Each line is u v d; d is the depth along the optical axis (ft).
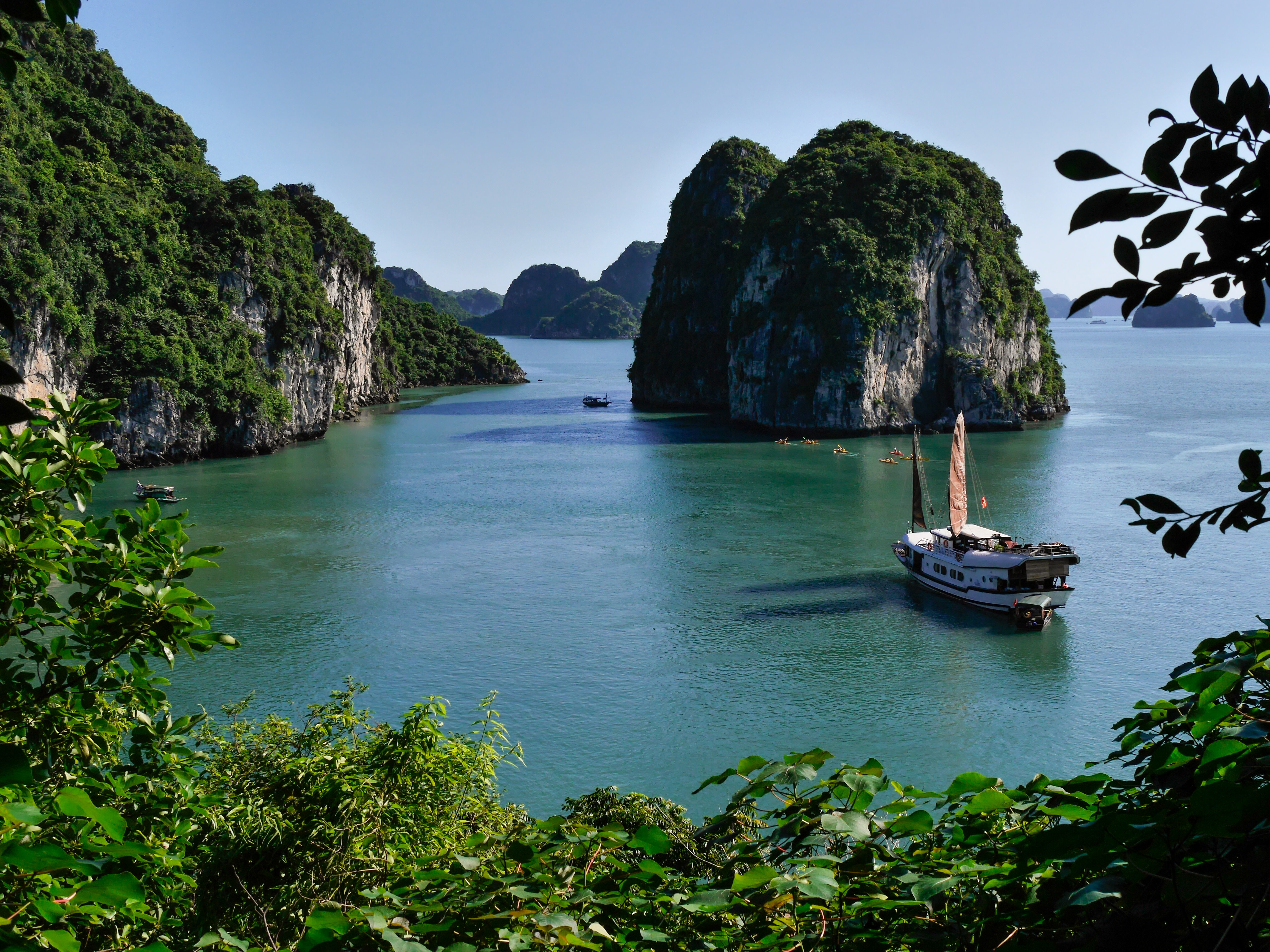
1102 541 212.84
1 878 14.51
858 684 135.44
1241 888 9.74
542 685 133.80
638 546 214.07
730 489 286.46
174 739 26.61
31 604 23.13
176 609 23.02
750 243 524.11
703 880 15.24
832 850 16.08
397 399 651.25
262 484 299.79
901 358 476.95
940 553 176.96
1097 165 9.68
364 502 267.59
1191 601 169.78
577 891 14.97
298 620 160.76
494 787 53.42
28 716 22.41
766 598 175.11
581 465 341.00
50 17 10.57
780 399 469.98
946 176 510.58
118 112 456.04
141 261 380.99
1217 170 9.39
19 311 306.14
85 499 24.95
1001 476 298.56
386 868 34.78
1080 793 13.39
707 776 108.99
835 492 281.13
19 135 359.46
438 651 146.61
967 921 12.84
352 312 584.40
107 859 19.16
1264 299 9.71
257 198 465.06
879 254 476.95
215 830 33.24
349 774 39.60
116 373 346.33
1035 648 149.07
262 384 401.29
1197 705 13.26
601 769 110.32
